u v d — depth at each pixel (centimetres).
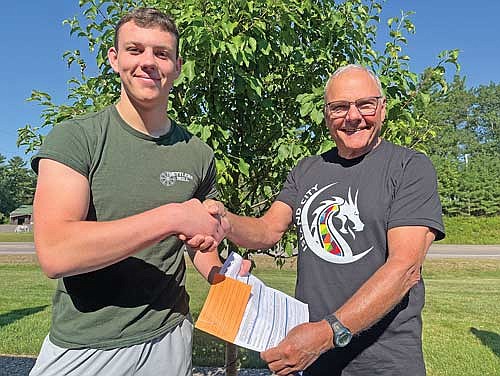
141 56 180
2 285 1195
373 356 198
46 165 169
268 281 1047
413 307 201
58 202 164
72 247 153
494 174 3691
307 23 345
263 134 354
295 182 241
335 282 208
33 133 371
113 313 182
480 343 696
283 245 367
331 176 223
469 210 3531
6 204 7350
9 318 812
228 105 341
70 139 173
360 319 167
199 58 299
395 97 331
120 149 184
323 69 350
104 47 326
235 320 170
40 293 1074
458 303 1015
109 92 340
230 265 184
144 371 188
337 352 203
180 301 203
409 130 345
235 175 349
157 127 193
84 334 180
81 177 172
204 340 666
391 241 192
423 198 193
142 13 185
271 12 310
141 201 185
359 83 214
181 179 194
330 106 219
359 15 362
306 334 162
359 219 206
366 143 214
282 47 319
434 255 2114
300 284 221
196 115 321
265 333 171
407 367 196
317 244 216
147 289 187
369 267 203
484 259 1897
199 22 279
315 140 336
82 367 180
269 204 378
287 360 162
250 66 327
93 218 179
